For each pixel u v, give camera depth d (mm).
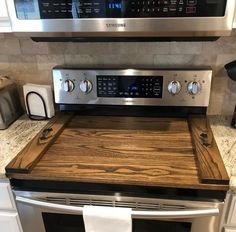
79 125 1167
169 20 822
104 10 831
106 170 842
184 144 988
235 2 812
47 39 1078
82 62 1255
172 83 1119
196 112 1182
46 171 846
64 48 1238
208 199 800
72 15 850
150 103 1170
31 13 868
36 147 963
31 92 1240
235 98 1234
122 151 949
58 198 877
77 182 831
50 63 1278
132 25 843
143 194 822
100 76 1153
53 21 868
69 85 1178
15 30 903
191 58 1188
